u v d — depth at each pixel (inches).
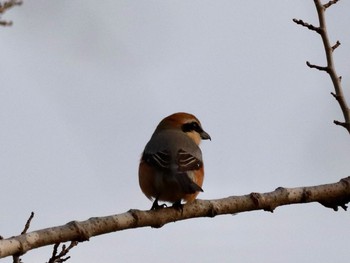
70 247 394.6
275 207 446.9
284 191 448.8
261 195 444.8
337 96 446.3
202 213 438.6
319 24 449.4
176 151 518.3
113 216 399.9
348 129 442.9
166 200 514.3
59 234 375.6
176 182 495.8
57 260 394.0
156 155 516.4
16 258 363.6
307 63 451.5
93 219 390.9
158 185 504.1
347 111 444.8
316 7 448.8
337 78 447.2
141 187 525.7
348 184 458.9
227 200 442.6
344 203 461.4
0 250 351.3
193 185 493.0
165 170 504.4
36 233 368.5
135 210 413.1
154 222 420.5
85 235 382.6
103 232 393.1
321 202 459.2
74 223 382.3
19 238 361.4
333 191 456.4
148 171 512.4
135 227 413.1
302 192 450.6
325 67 448.5
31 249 366.6
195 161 524.1
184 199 505.7
